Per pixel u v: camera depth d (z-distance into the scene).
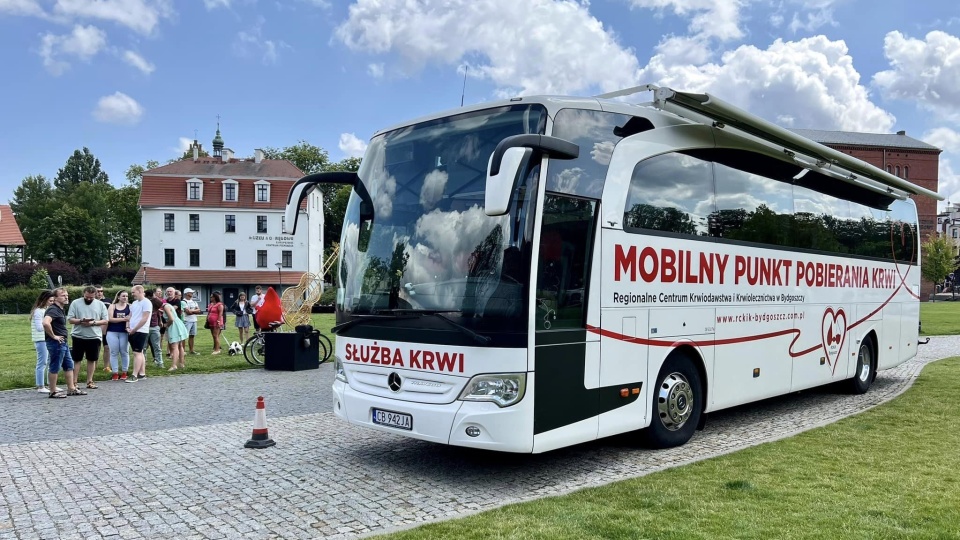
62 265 70.50
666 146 7.63
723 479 6.27
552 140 6.03
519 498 5.96
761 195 9.15
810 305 10.14
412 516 5.52
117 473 6.92
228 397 11.80
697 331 7.94
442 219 6.52
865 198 11.91
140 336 14.23
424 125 7.05
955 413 9.60
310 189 7.58
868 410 9.89
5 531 5.30
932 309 50.69
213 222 65.38
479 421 5.96
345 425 9.21
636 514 5.31
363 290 6.93
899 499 5.64
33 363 16.62
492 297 6.01
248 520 5.47
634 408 7.11
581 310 6.52
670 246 7.56
